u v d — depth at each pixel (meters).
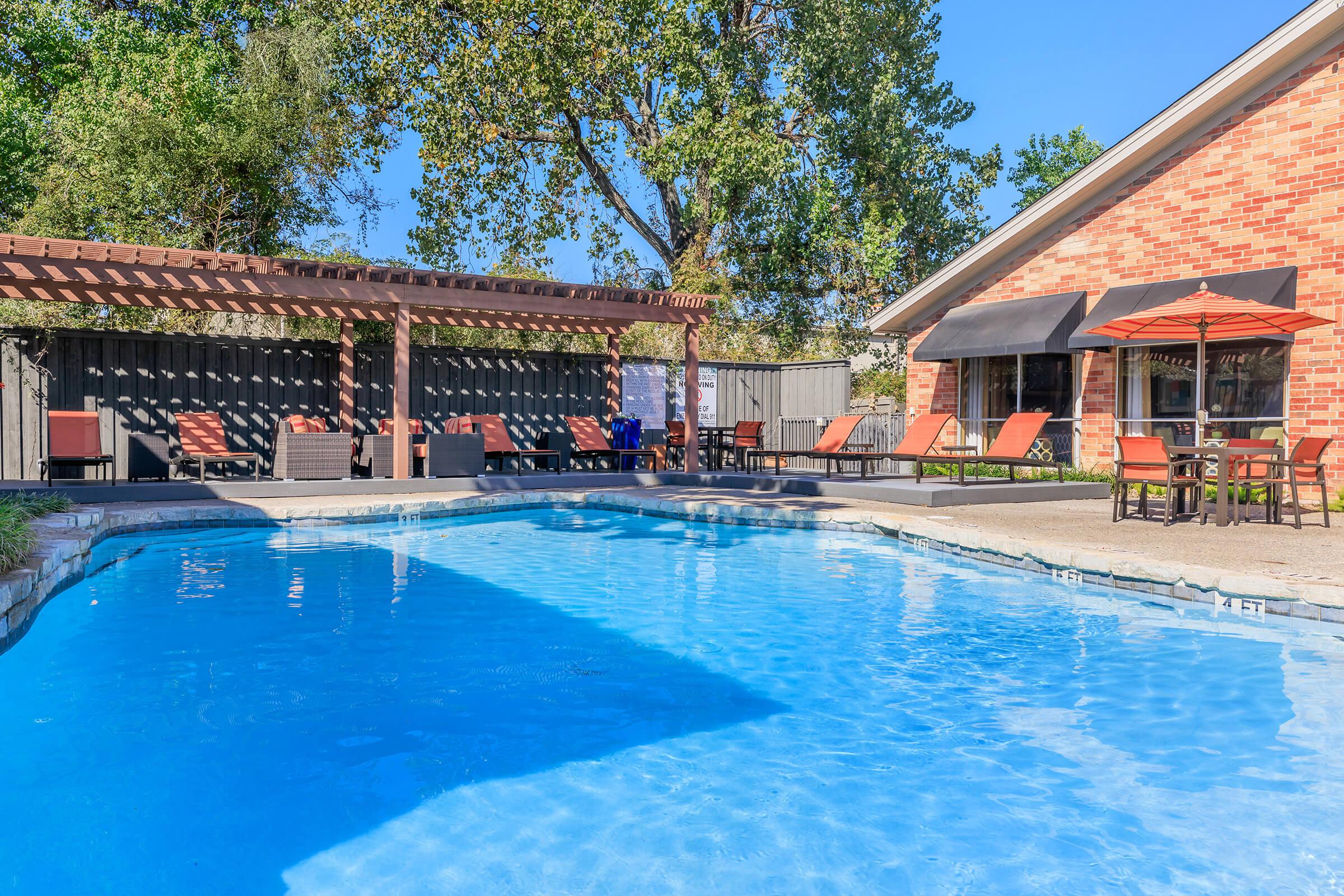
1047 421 15.45
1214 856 3.06
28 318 16.55
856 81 25.14
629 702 4.70
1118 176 14.35
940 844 3.15
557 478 15.27
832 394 21.95
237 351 15.89
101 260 11.59
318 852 3.07
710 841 3.17
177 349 15.30
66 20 26.20
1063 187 14.66
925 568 8.55
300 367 16.55
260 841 3.15
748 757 3.96
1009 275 16.08
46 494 10.80
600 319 18.44
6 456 13.98
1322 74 11.98
